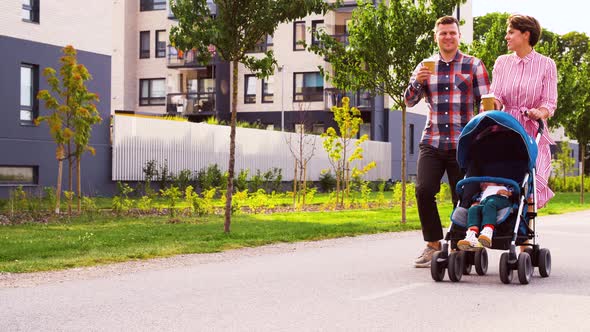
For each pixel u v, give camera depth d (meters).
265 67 14.54
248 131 35.88
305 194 27.70
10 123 26.44
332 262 10.33
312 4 14.12
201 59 14.34
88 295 7.48
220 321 6.11
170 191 20.34
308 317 6.27
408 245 12.89
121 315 6.38
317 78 47.25
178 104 48.59
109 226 16.50
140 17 50.38
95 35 29.66
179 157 32.34
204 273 9.20
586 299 7.13
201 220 18.44
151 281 8.50
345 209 24.78
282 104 44.56
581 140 33.16
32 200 23.73
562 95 32.75
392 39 17.70
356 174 26.67
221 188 31.83
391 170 48.19
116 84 49.72
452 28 9.37
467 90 9.39
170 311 6.55
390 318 6.23
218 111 47.84
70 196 19.84
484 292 7.54
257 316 6.32
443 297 7.25
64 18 28.53
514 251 7.90
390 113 48.22
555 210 25.73
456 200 9.57
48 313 6.49
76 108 20.41
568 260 10.41
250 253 11.70
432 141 9.45
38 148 27.25
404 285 8.04
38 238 13.65
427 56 17.70
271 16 14.20
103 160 29.53
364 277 8.70
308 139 39.56
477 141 8.23
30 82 27.52
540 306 6.77
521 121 8.80
